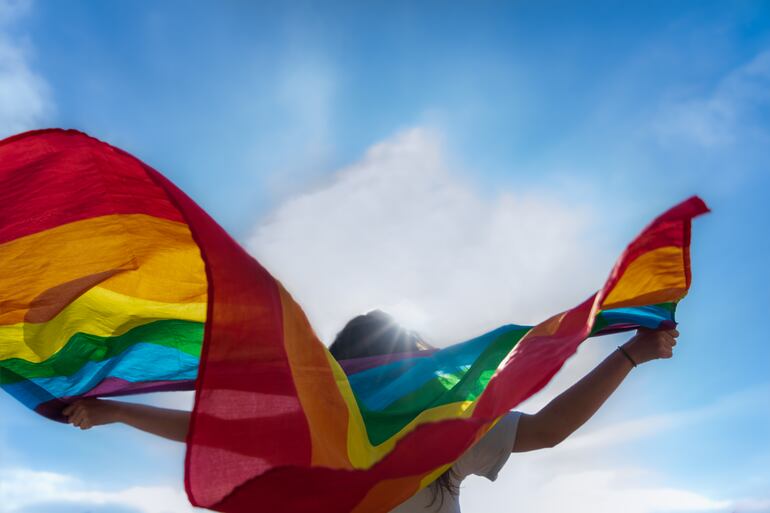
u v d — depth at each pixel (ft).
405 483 3.99
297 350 4.58
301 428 4.29
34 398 5.50
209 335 4.13
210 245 4.22
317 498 3.79
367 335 5.82
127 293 5.49
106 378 5.63
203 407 4.04
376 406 5.41
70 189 5.01
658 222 4.50
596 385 5.13
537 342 4.91
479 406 4.79
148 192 5.00
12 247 5.17
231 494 3.69
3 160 4.84
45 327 5.51
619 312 5.39
